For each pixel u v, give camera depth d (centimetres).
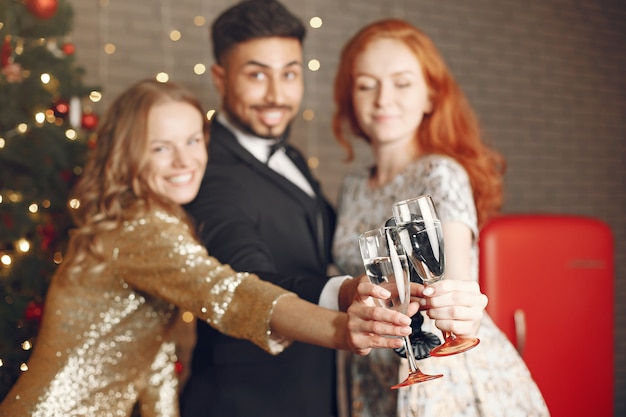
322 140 426
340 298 152
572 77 518
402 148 206
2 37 245
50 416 170
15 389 176
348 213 213
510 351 186
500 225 307
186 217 180
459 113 209
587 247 322
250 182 206
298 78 225
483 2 481
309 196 216
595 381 320
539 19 505
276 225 206
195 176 188
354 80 207
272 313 147
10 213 244
